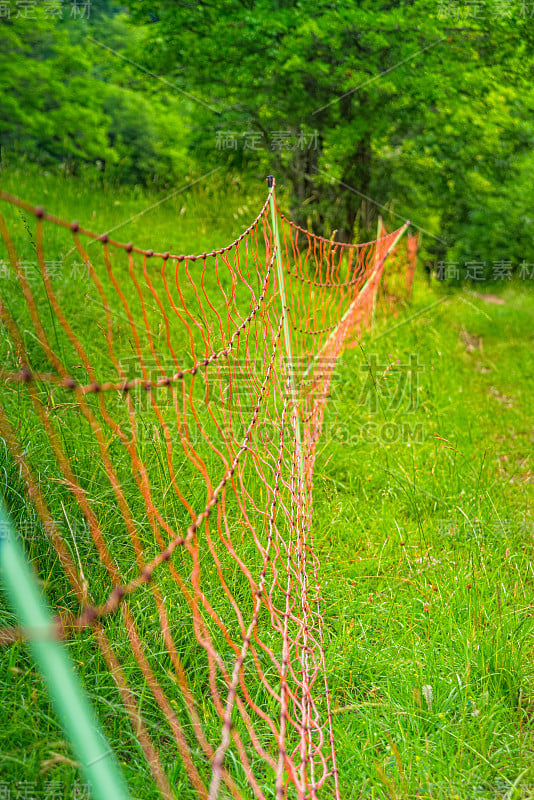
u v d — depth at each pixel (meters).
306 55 10.02
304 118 10.91
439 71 10.09
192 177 13.07
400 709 2.68
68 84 14.73
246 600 3.19
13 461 3.05
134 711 2.33
